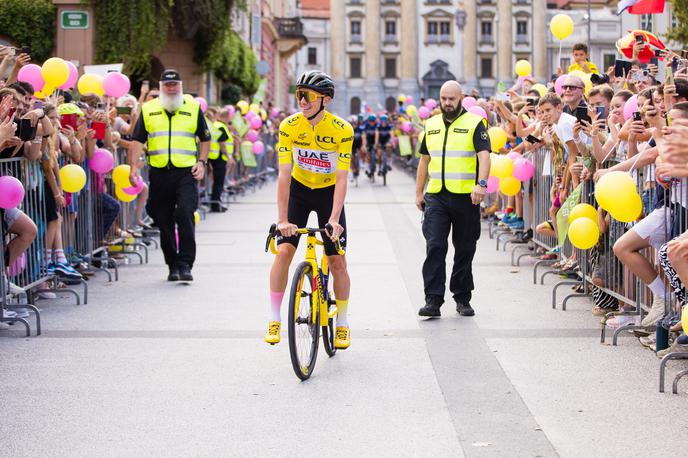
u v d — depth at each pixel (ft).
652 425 41.22
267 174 228.02
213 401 45.37
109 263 90.63
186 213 79.71
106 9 181.37
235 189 174.91
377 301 71.51
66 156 76.95
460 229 65.82
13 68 74.74
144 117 80.84
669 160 46.47
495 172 89.86
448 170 65.26
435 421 41.98
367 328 62.13
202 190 142.51
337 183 51.13
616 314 59.62
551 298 72.74
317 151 51.49
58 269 71.77
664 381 48.32
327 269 53.88
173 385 48.26
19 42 182.09
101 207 86.74
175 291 76.28
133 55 182.60
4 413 43.65
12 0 181.27
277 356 54.34
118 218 93.25
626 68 81.71
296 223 53.21
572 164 71.05
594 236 61.57
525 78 116.88
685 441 39.04
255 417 42.78
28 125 64.90
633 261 54.49
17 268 65.31
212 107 147.43
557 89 96.32
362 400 45.37
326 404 44.75
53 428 41.39
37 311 60.29
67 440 39.81
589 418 42.29
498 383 48.26
